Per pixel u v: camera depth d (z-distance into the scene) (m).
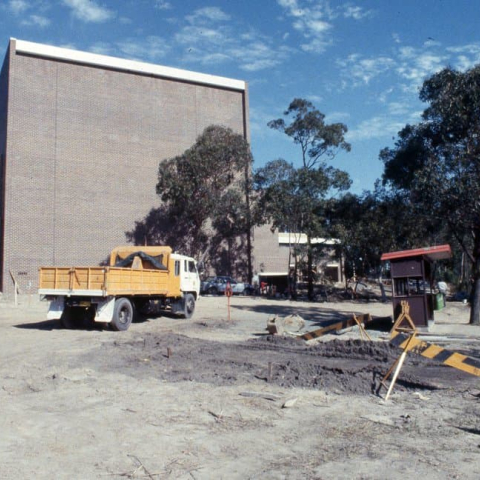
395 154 25.23
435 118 21.91
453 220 21.58
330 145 41.91
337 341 14.18
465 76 20.62
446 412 8.09
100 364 11.62
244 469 5.88
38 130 40.66
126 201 43.75
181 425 7.49
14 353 13.49
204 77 48.41
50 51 41.44
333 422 7.62
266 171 41.12
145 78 45.78
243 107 50.59
